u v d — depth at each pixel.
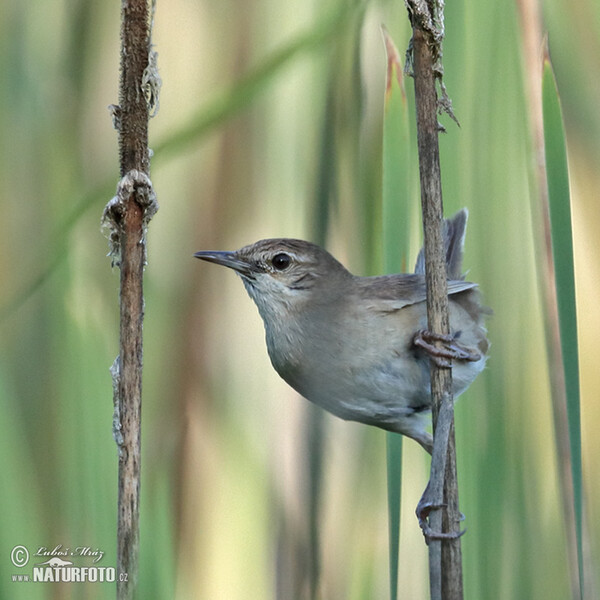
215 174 3.43
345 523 3.42
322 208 3.42
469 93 3.40
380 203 3.42
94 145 3.43
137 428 3.34
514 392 3.40
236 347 3.43
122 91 3.34
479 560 3.39
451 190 3.40
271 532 3.41
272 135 3.43
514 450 3.40
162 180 3.44
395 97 3.38
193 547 3.41
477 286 3.41
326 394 3.41
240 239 3.43
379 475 3.42
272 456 3.42
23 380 3.40
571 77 3.42
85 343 3.38
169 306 3.43
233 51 3.43
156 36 3.43
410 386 3.40
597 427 3.42
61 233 3.38
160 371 3.42
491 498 3.39
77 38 3.43
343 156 3.41
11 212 3.42
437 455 3.36
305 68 3.42
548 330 3.38
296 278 3.41
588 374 3.43
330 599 3.41
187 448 3.41
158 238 3.43
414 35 3.36
